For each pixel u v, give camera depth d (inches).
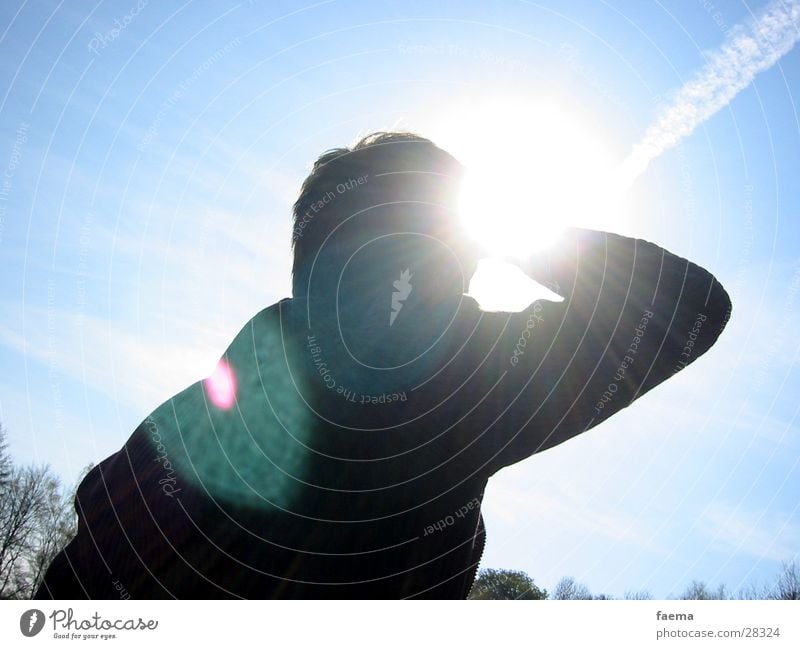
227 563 68.1
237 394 69.9
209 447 68.4
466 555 74.1
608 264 75.4
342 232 70.9
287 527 68.4
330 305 70.2
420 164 72.9
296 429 68.0
